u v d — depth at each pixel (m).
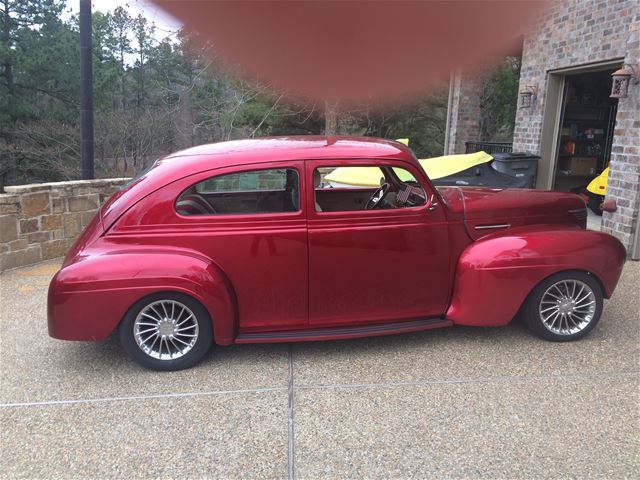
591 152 8.64
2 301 4.76
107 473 2.40
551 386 3.08
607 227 6.05
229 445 2.59
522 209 3.76
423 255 3.51
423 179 3.47
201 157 3.38
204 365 3.45
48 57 22.23
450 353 3.55
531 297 3.61
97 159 18.00
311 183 3.33
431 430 2.67
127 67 20.09
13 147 20.39
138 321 3.26
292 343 3.77
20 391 3.15
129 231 3.26
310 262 3.36
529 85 7.88
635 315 4.15
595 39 6.43
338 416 2.82
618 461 2.40
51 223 6.08
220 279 3.25
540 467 2.38
